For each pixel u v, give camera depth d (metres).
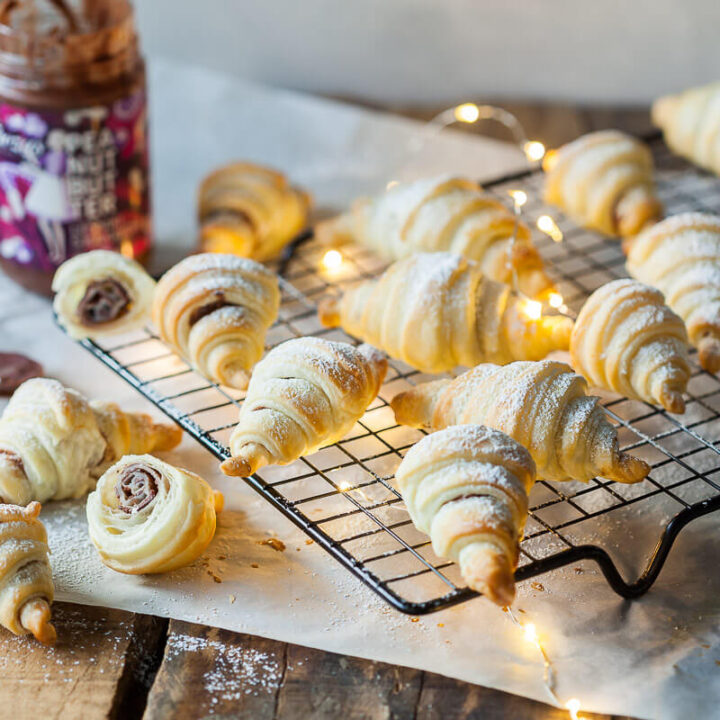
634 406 0.86
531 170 1.00
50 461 0.80
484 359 0.83
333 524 0.79
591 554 0.75
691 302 0.85
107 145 0.91
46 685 0.73
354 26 1.13
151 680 0.75
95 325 0.86
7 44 0.89
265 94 1.13
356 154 1.08
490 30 1.12
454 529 0.71
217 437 0.84
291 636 0.75
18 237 0.93
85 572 0.78
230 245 0.94
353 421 0.78
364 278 0.95
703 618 0.76
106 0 0.91
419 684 0.73
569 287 0.94
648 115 1.13
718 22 1.10
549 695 0.73
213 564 0.78
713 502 0.77
